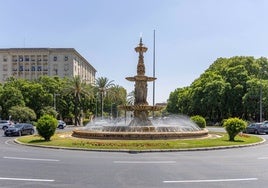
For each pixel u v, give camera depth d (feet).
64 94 278.87
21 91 270.05
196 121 136.26
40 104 273.33
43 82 292.40
